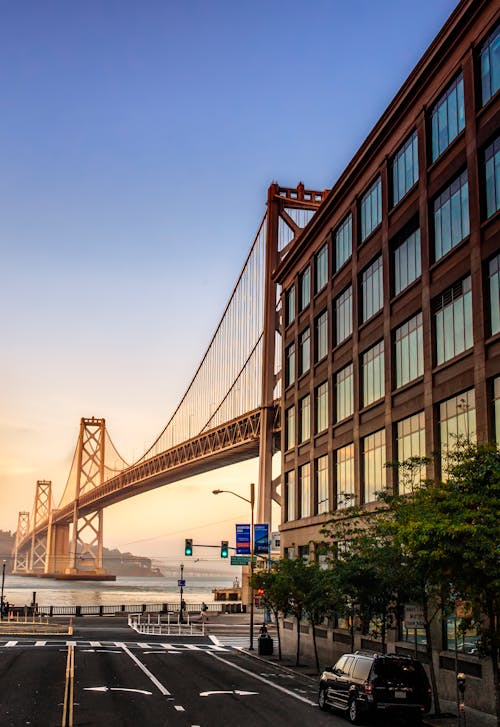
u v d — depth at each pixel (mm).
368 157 45156
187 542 65250
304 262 58406
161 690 31453
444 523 21016
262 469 83625
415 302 38344
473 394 32500
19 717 24328
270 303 86375
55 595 198500
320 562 47875
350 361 47562
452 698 30766
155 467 137750
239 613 91562
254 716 26328
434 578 23500
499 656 25250
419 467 33094
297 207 87938
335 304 51500
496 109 31797
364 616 31797
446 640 32094
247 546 60562
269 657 49000
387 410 40719
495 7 32312
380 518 30297
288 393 60844
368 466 44156
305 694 32656
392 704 25172
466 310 33438
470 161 33344
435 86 37406
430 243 36969
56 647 49219
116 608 106875
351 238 48906
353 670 26812
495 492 22062
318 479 53156
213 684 34188
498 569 20641
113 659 42562
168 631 66562
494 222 31391
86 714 25219
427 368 36125
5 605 84562
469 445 25031
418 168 38875
